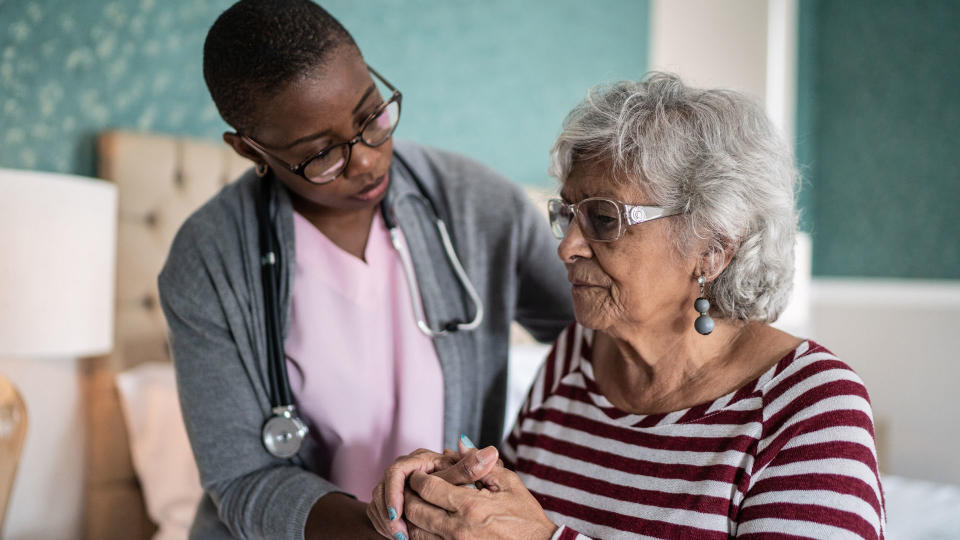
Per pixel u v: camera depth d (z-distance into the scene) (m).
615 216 0.99
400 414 1.29
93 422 2.41
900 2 4.24
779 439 0.96
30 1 2.34
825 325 4.27
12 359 2.29
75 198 2.03
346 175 1.10
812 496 0.91
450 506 1.02
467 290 1.33
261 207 1.26
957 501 2.49
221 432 1.24
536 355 2.85
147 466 2.36
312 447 1.32
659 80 1.05
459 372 1.32
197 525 1.33
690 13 3.87
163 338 2.57
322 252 1.28
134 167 2.46
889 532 2.22
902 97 4.23
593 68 3.88
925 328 3.91
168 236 2.55
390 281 1.31
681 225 1.00
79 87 2.45
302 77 1.02
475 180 1.39
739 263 1.01
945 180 4.06
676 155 0.98
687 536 1.00
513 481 1.04
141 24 2.57
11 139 2.32
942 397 3.83
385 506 1.06
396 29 3.20
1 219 1.91
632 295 1.03
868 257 4.36
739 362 1.06
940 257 4.07
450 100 3.39
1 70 2.30
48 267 1.97
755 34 3.67
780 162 1.03
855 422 0.93
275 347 1.24
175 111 2.66
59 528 2.38
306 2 1.06
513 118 3.61
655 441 1.08
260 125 1.07
